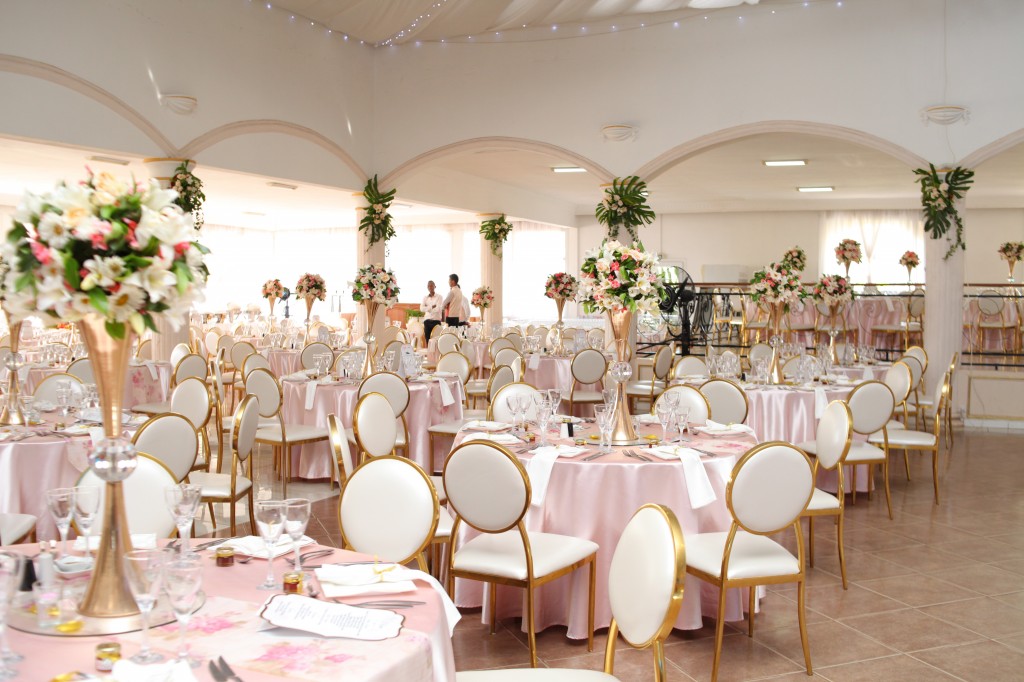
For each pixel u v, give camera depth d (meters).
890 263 18.94
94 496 2.27
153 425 3.99
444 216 21.17
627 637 2.31
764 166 14.11
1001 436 9.09
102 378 1.94
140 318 1.90
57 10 7.68
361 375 7.18
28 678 1.62
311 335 15.27
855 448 5.79
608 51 10.37
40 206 1.86
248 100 9.66
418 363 7.27
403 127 11.41
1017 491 6.62
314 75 10.56
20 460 4.09
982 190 17.06
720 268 18.50
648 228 20.09
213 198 16.02
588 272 4.21
